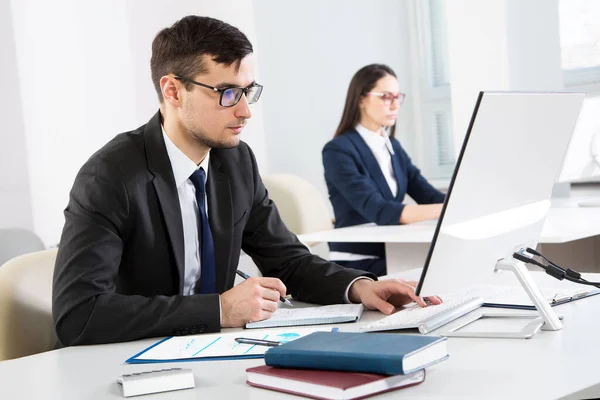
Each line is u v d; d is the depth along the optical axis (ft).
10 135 11.25
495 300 5.58
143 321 5.34
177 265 6.12
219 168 6.64
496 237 4.79
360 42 16.25
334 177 12.17
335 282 6.24
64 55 11.86
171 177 6.14
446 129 16.72
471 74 13.43
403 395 3.64
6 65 11.24
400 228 10.73
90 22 12.17
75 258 5.56
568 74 14.20
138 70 12.76
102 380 4.40
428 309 5.40
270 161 14.80
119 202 5.83
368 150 12.41
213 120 5.89
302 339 4.11
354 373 3.72
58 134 11.78
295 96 15.19
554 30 13.37
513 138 4.62
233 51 5.81
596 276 6.75
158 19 13.01
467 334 4.80
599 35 13.71
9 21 11.27
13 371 4.75
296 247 6.88
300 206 12.10
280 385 3.83
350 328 5.26
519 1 13.07
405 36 17.04
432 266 4.47
